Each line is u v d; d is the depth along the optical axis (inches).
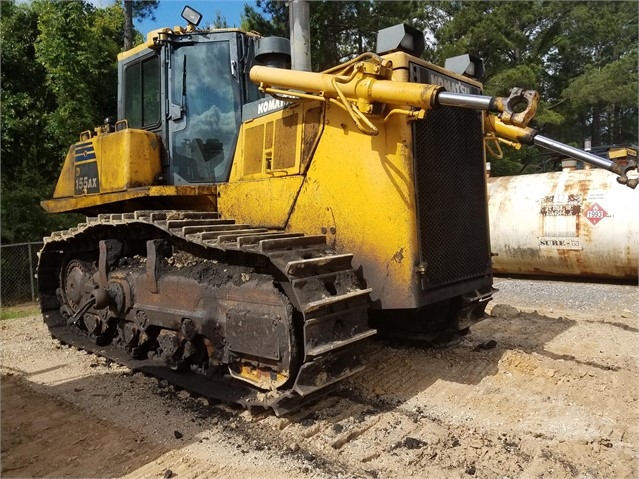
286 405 147.3
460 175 184.9
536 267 385.1
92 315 229.3
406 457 132.6
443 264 174.1
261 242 149.0
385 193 161.2
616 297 314.3
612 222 338.3
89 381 198.7
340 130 169.6
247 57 210.4
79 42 486.9
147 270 194.5
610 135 1389.0
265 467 130.3
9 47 488.7
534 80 829.8
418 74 166.2
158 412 167.2
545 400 165.5
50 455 141.0
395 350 215.2
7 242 446.0
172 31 212.2
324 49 709.3
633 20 1186.6
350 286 156.9
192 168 210.8
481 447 136.9
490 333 242.7
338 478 124.0
